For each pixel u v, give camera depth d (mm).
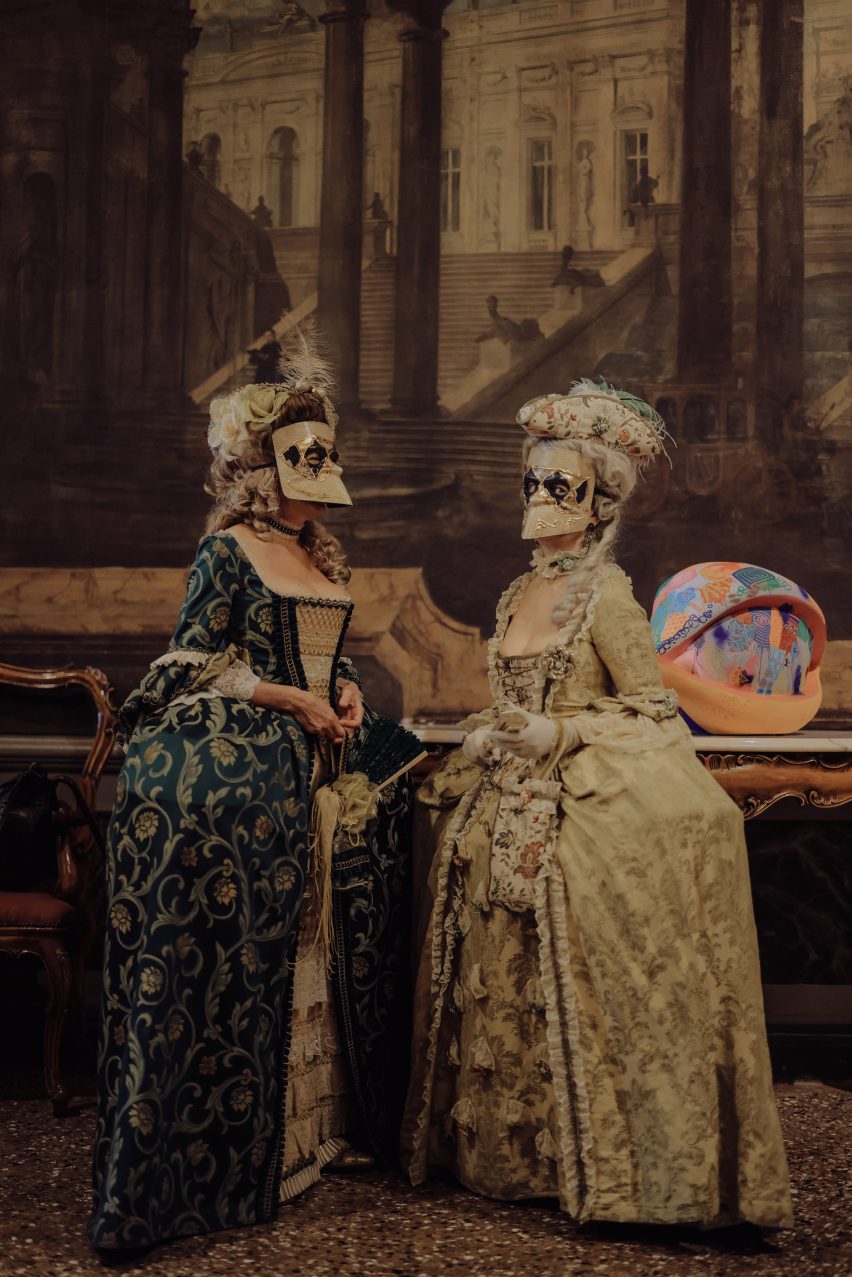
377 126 4582
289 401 2988
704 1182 2598
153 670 2826
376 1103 3059
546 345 4539
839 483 4457
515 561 4512
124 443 4566
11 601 4527
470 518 4531
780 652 3543
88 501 4551
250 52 4613
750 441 4480
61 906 3666
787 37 4465
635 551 4500
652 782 2742
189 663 2805
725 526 4488
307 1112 2986
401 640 4516
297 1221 2760
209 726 2789
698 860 2715
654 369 4520
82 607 4527
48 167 4590
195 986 2670
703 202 4488
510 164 4551
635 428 2977
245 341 4609
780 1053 4219
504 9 4547
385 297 4582
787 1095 3824
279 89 4602
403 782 3193
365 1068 3045
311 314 4598
